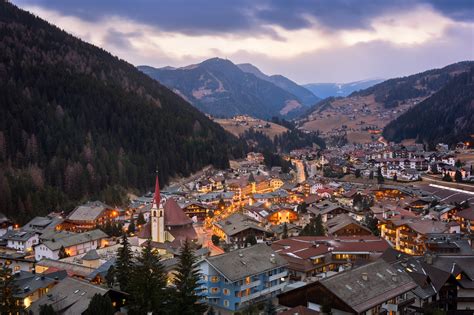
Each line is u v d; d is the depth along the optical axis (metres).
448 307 88.75
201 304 82.38
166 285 92.38
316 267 108.12
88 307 74.19
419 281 86.44
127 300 83.25
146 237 148.88
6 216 192.75
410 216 159.62
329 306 73.81
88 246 154.00
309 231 147.38
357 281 79.75
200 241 160.00
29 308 82.50
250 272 91.50
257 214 190.50
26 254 151.25
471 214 163.12
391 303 79.50
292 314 70.12
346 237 130.50
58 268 118.69
